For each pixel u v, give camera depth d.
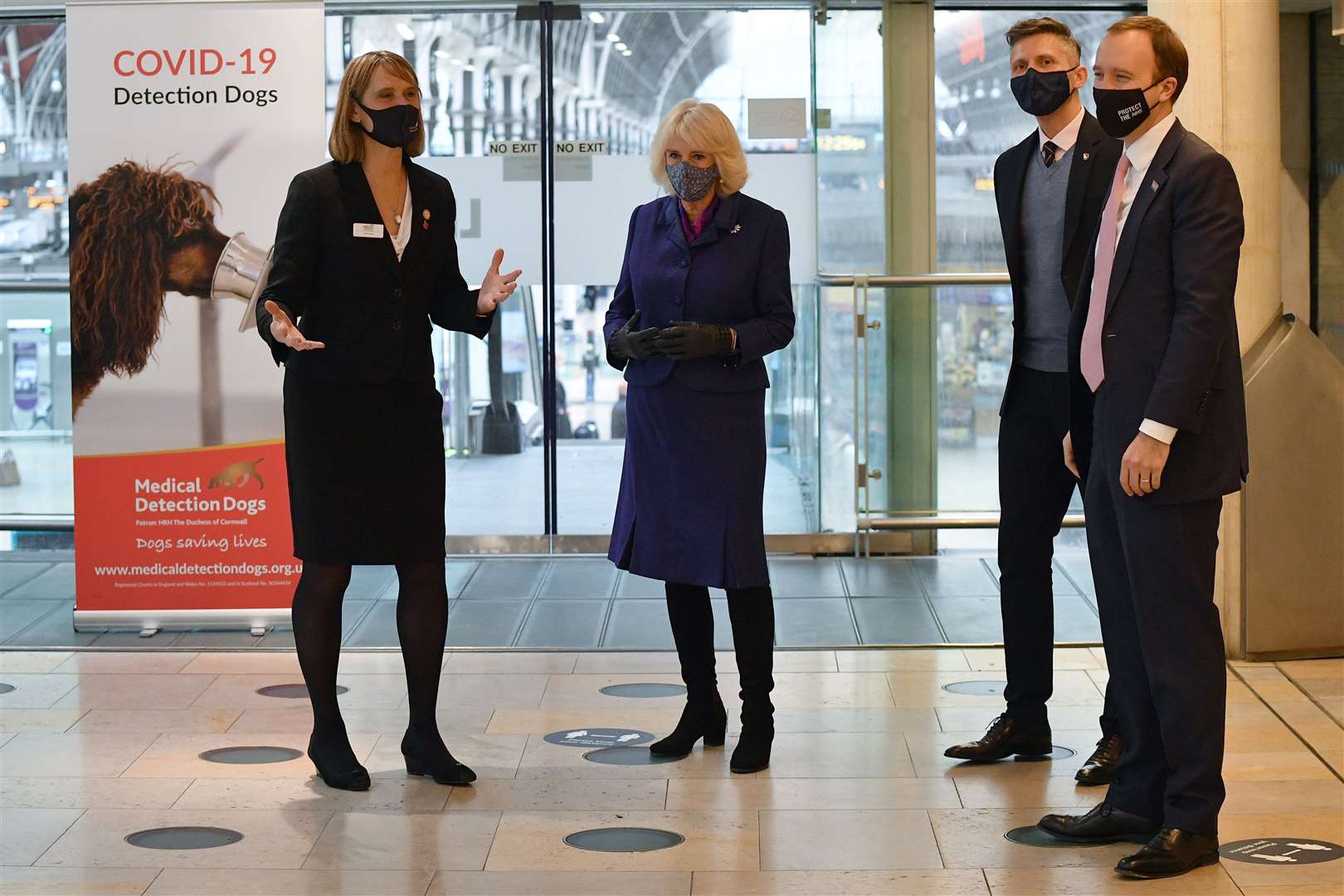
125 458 5.60
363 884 3.21
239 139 5.47
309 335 3.89
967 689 4.88
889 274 7.31
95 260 5.51
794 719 4.54
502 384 7.31
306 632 3.94
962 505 7.32
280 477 5.60
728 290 4.00
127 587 5.66
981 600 6.29
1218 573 5.19
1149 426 3.13
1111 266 3.32
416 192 3.97
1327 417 5.11
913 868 3.27
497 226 7.24
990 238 7.36
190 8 5.45
